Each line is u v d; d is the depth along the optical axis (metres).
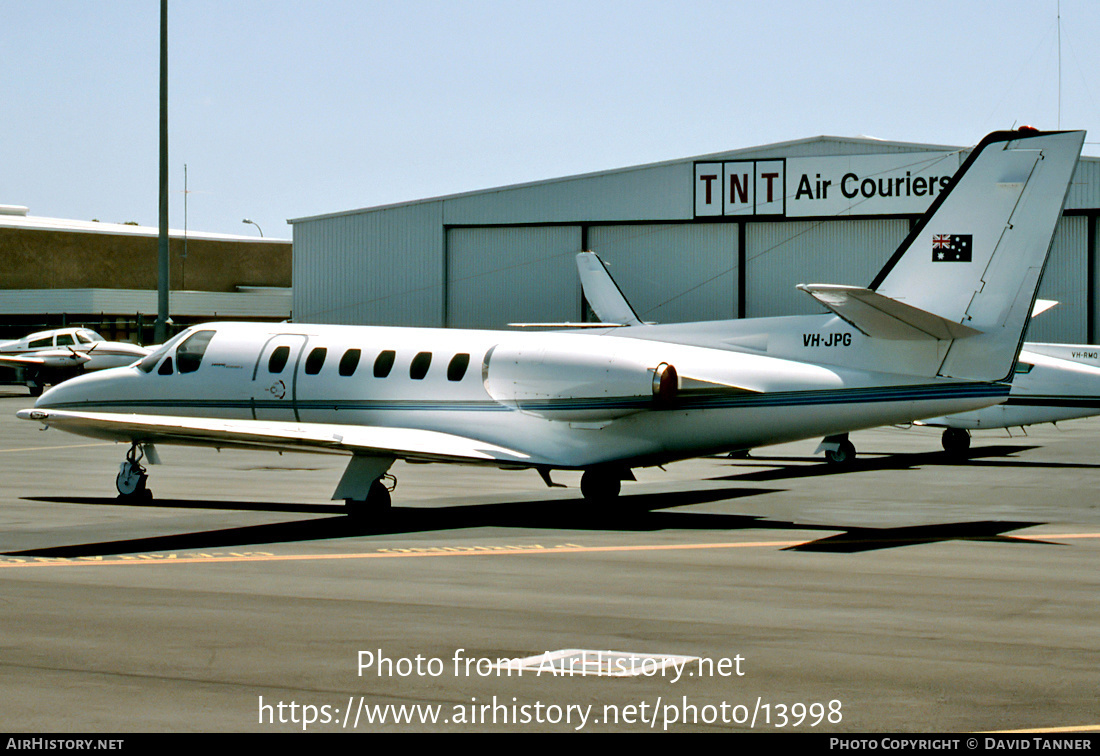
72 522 15.93
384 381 17.75
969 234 15.41
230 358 18.91
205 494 19.23
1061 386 24.84
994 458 26.16
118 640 8.87
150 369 19.42
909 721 6.88
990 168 15.31
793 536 14.68
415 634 9.11
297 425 16.09
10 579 11.54
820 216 45.16
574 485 20.67
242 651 8.53
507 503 18.17
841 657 8.37
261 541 14.23
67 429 18.62
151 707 7.16
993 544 13.98
